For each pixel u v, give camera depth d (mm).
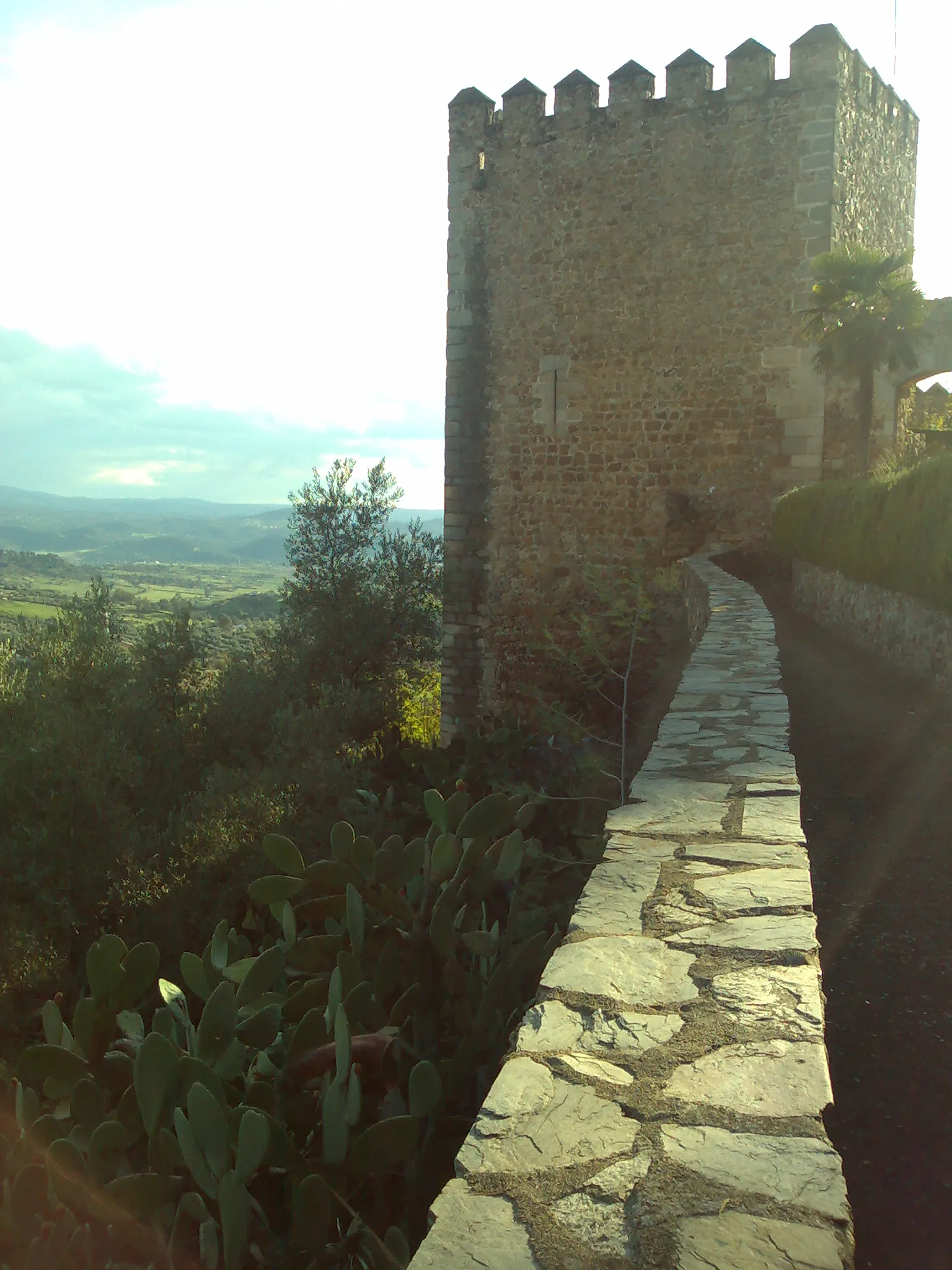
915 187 19797
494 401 18812
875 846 4449
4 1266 2430
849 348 14688
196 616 18297
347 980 3314
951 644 7441
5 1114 3518
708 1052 1979
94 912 10055
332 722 13914
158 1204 2422
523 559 18781
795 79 15570
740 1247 1413
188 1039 2994
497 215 18391
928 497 7645
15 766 10477
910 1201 2246
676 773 4180
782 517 14648
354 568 20672
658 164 16766
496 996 3541
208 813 11141
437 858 3693
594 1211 1511
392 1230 2512
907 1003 3080
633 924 2627
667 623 15672
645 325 17141
